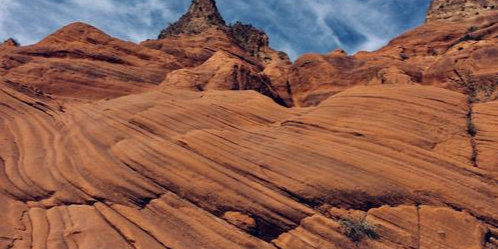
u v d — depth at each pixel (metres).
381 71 38.59
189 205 16.64
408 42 49.38
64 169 18.58
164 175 17.77
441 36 47.19
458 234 14.68
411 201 15.66
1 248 13.29
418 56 46.50
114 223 15.56
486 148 17.55
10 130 21.95
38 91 27.81
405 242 14.69
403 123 18.89
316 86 42.31
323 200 16.05
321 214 15.78
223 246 15.00
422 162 16.94
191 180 17.39
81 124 23.22
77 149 20.33
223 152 18.61
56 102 27.77
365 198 15.88
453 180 16.17
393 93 20.98
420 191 15.86
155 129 21.36
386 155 17.39
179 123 21.70
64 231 14.81
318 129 19.89
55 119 24.48
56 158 19.55
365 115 19.84
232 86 36.50
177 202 16.77
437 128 18.62
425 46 47.25
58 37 46.59
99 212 16.30
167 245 14.78
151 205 16.77
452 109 19.73
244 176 17.48
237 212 16.14
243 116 23.14
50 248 13.70
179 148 19.11
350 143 18.34
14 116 23.38
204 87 36.50
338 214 15.60
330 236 15.02
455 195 15.67
